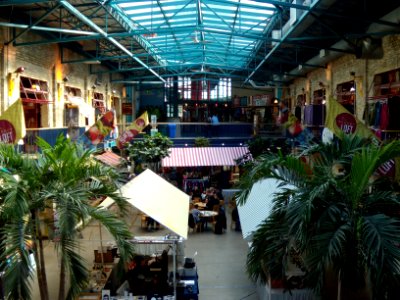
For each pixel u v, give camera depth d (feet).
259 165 26.94
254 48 76.28
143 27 64.69
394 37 42.52
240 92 125.39
